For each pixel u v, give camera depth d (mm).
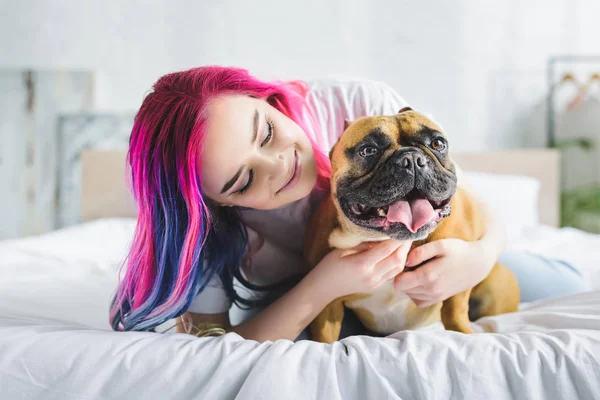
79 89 2756
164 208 807
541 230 2199
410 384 541
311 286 786
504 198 2307
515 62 2791
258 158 767
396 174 623
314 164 862
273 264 1046
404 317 857
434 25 2770
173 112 798
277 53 2781
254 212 970
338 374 557
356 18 2770
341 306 865
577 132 2811
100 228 2232
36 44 2787
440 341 585
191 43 2777
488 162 2680
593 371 524
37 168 2756
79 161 2744
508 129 2811
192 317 957
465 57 2783
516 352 555
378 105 1110
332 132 1086
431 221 655
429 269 755
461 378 531
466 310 848
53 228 2760
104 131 2740
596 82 2797
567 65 2803
